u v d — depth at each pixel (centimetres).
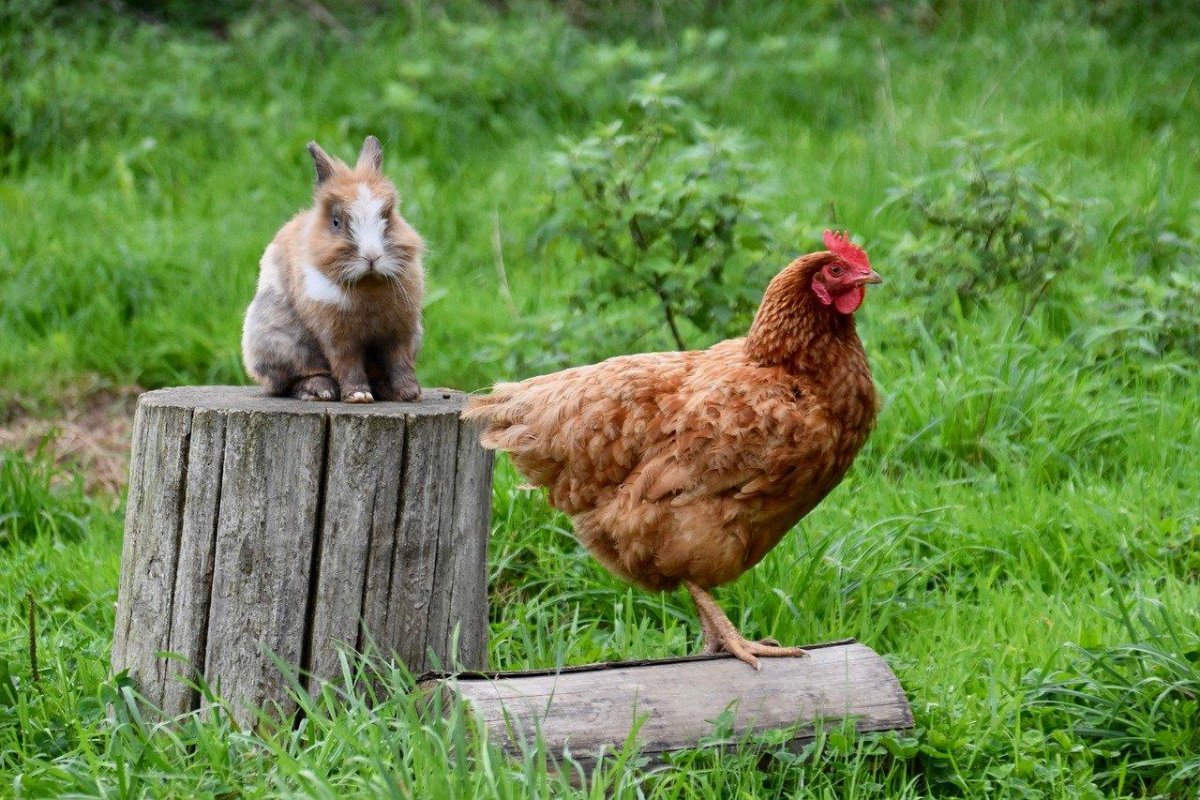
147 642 607
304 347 648
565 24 1725
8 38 1573
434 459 602
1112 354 966
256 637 594
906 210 1191
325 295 623
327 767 529
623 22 1762
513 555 774
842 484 849
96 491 955
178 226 1277
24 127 1438
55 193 1331
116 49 1627
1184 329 944
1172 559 754
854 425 606
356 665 593
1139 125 1433
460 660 629
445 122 1486
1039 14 1702
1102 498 810
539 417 609
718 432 584
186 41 1692
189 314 1148
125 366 1120
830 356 600
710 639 620
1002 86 1513
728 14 1777
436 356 1089
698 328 972
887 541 765
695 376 605
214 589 593
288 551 590
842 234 628
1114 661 629
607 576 756
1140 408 903
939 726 592
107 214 1305
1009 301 1024
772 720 573
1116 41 1662
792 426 585
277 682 595
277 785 518
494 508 800
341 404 623
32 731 588
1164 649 618
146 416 609
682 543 595
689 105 1462
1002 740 591
